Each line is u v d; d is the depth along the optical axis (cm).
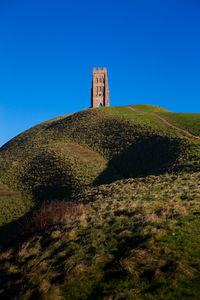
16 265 832
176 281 562
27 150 5891
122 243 834
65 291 607
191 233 816
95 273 673
